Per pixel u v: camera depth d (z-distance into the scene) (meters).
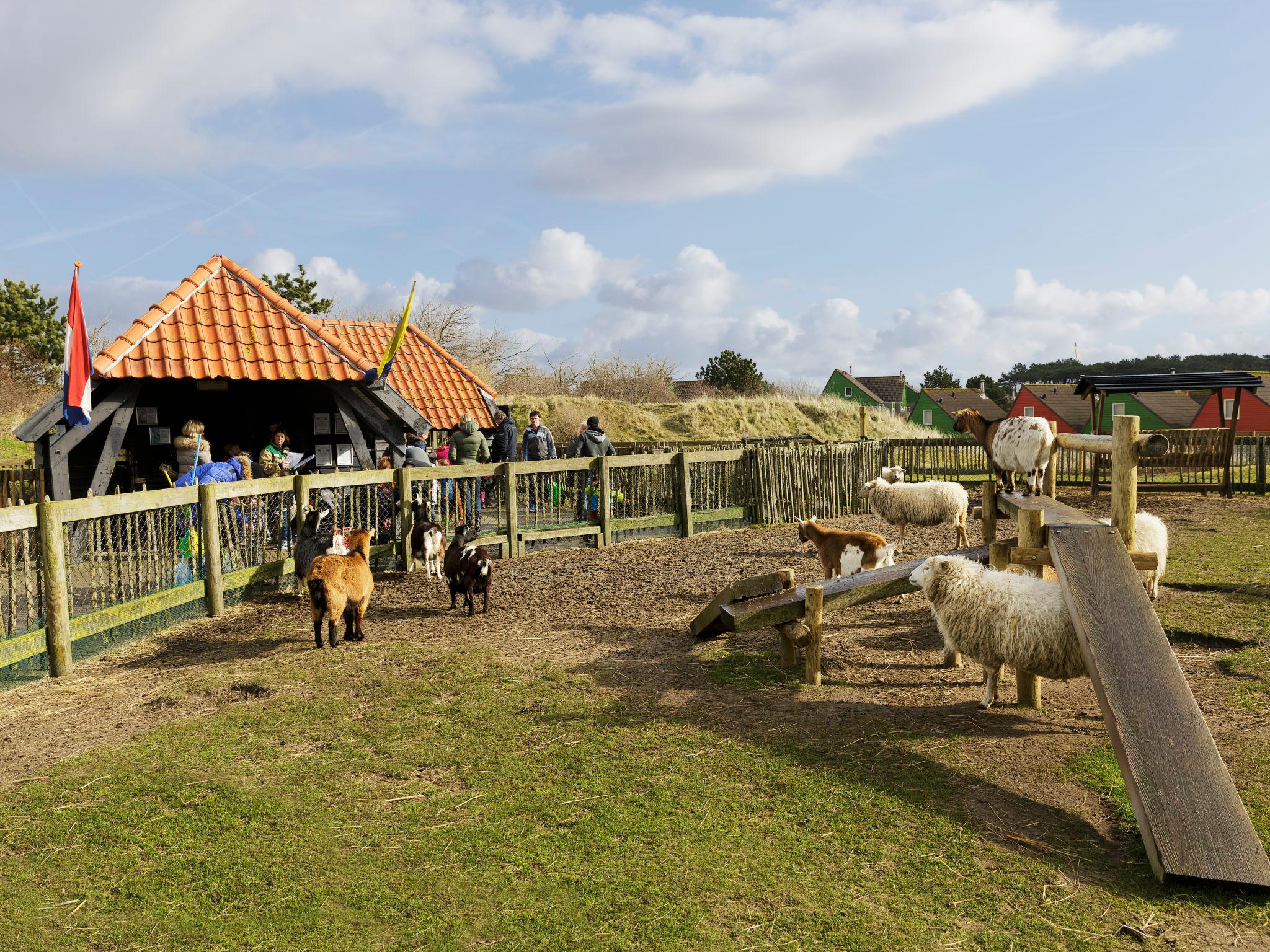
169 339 12.83
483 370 41.88
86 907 3.62
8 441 26.64
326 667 6.89
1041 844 3.91
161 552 8.33
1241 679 5.86
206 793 4.66
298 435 16.61
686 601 9.06
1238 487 17.88
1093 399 18.62
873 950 3.18
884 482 12.48
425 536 10.76
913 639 7.30
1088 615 4.80
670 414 36.16
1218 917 3.33
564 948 3.25
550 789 4.60
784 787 4.54
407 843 4.07
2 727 5.79
